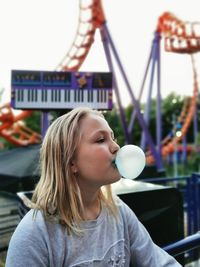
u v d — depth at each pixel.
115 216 1.42
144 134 14.66
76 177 1.32
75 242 1.25
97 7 15.05
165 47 22.16
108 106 5.88
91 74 5.86
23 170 5.33
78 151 1.29
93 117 1.33
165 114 55.47
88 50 17.00
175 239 2.55
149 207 2.46
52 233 1.23
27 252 1.17
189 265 3.58
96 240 1.30
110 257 1.33
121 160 1.24
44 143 1.37
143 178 7.82
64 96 5.87
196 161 33.06
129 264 1.46
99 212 1.39
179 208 2.60
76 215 1.27
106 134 1.31
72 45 17.58
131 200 2.39
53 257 1.21
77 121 1.31
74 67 16.86
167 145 29.34
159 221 2.50
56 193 1.28
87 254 1.27
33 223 1.21
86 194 1.34
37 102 5.91
